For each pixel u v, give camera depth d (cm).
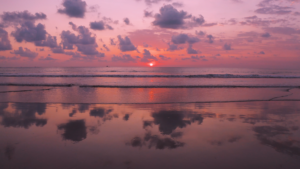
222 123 361
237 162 208
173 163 204
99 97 695
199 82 1355
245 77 1891
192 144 257
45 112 444
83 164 202
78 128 324
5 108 486
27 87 1012
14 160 209
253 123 361
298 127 336
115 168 194
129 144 255
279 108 503
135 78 1723
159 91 883
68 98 669
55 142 261
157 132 306
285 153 230
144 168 194
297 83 1284
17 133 297
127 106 523
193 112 454
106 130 314
